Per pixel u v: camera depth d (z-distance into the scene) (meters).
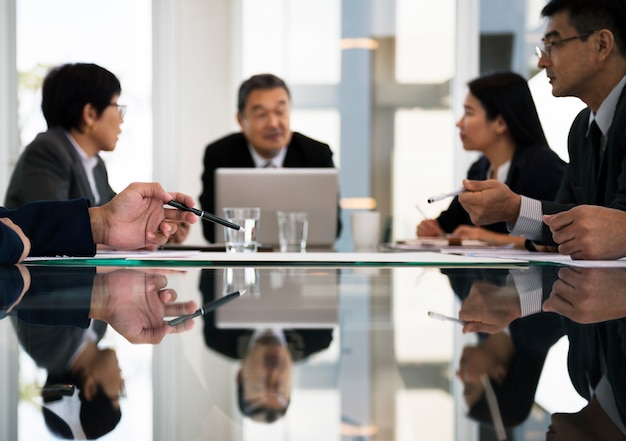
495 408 0.22
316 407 0.22
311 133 4.96
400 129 4.92
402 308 0.54
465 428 0.20
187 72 4.90
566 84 2.04
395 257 1.35
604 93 2.00
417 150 4.91
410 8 4.89
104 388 0.25
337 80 4.95
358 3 4.91
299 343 0.36
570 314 0.49
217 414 0.21
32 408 0.22
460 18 4.85
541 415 0.21
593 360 0.31
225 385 0.25
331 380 0.26
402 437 0.19
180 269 1.04
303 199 2.23
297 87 4.96
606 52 1.96
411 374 0.27
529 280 0.81
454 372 0.28
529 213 1.65
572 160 2.18
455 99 4.89
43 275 0.87
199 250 1.81
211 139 4.96
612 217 1.28
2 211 1.25
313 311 0.52
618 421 0.21
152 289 0.70
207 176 3.46
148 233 1.37
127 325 0.43
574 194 2.21
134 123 4.88
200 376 0.27
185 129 4.91
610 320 0.46
